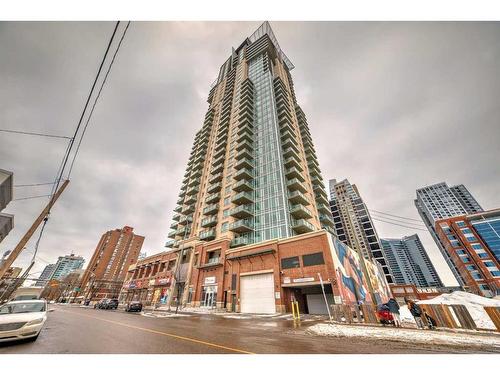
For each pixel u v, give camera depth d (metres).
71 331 9.23
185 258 37.88
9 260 8.29
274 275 24.45
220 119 63.22
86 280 83.75
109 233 95.50
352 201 108.19
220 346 6.41
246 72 68.94
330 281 20.81
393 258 185.25
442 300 15.38
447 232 75.62
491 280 61.62
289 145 46.72
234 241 35.44
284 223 34.47
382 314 11.91
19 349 5.90
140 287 44.22
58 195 10.48
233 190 43.00
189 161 66.62
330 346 6.57
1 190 15.26
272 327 11.41
